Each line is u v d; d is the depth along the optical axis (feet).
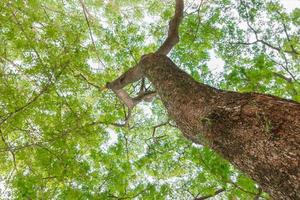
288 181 8.96
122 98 29.40
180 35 34.14
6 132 27.30
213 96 14.39
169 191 27.14
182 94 16.12
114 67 37.70
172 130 37.83
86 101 36.17
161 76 18.63
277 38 32.94
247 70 25.18
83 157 30.81
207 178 26.94
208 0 36.68
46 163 26.94
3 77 28.45
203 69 32.48
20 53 32.55
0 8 28.68
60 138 27.68
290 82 27.55
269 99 11.46
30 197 22.86
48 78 27.04
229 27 33.63
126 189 28.71
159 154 31.01
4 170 30.86
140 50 36.96
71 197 25.35
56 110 29.37
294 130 9.57
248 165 10.61
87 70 31.65
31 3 32.60
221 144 11.98
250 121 11.01
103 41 37.35
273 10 33.09
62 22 38.68
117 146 30.71
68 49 28.76
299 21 32.71
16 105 27.02
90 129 29.55
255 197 21.98
